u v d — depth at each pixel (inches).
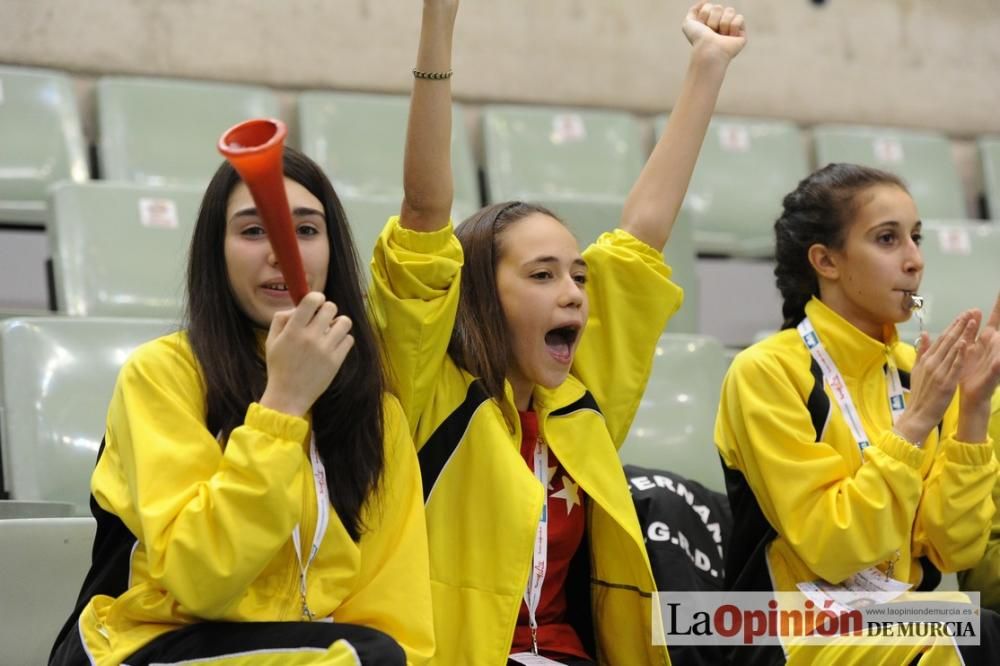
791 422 264.1
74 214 374.6
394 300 231.1
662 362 354.6
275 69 549.0
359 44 562.9
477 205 526.6
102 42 522.6
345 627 190.7
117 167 482.9
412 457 225.8
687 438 347.3
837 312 281.7
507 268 247.4
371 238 391.9
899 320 276.4
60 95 488.1
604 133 565.6
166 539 188.2
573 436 250.5
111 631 198.2
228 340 209.8
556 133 558.3
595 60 604.4
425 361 234.7
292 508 189.8
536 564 241.3
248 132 174.6
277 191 172.9
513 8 593.3
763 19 635.5
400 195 516.7
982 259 506.0
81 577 242.8
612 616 250.5
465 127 569.3
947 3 666.8
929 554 268.4
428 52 226.1
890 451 251.6
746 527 273.7
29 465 287.1
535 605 240.5
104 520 209.9
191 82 517.0
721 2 629.0
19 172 470.6
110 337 303.6
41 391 292.4
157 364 206.7
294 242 181.3
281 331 194.4
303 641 188.2
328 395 212.5
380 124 526.3
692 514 294.0
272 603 203.2
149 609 196.9
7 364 292.7
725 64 275.9
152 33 530.6
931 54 661.9
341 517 211.6
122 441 201.6
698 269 531.5
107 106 490.9
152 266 376.8
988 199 624.4
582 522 253.3
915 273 274.4
